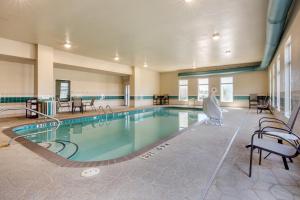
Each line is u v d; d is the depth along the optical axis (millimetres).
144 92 12188
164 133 5176
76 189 1630
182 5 3568
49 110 6215
